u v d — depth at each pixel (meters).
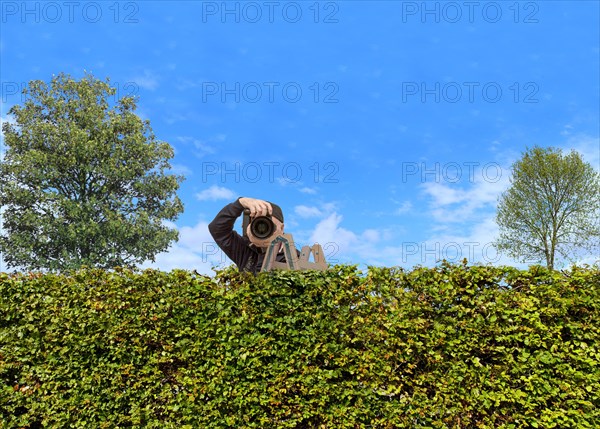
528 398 4.18
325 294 4.52
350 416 4.29
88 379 4.71
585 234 21.94
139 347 4.68
